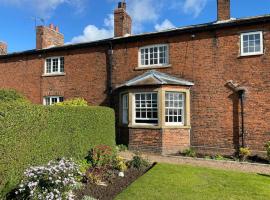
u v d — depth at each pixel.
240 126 13.72
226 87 14.13
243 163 11.59
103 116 12.23
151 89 14.39
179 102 14.73
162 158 12.71
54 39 21.95
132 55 16.86
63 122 9.29
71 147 9.71
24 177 6.78
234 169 10.59
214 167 10.88
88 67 18.34
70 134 9.69
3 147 6.57
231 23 13.91
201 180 8.73
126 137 15.48
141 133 14.50
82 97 18.41
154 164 11.09
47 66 20.28
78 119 10.25
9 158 6.76
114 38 17.28
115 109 16.98
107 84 17.56
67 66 19.17
